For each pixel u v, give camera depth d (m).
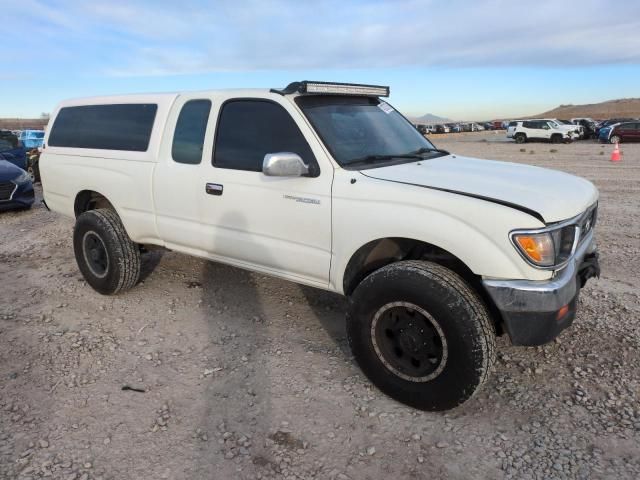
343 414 3.15
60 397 3.35
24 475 2.66
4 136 14.40
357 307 3.27
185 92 4.41
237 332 4.26
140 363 3.78
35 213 9.66
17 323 4.48
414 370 3.15
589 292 4.87
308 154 3.53
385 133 4.07
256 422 3.09
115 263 4.77
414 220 3.03
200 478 2.65
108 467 2.73
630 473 2.62
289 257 3.69
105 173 4.84
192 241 4.30
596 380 3.44
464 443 2.88
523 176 3.53
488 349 2.87
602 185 11.80
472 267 2.89
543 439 2.90
